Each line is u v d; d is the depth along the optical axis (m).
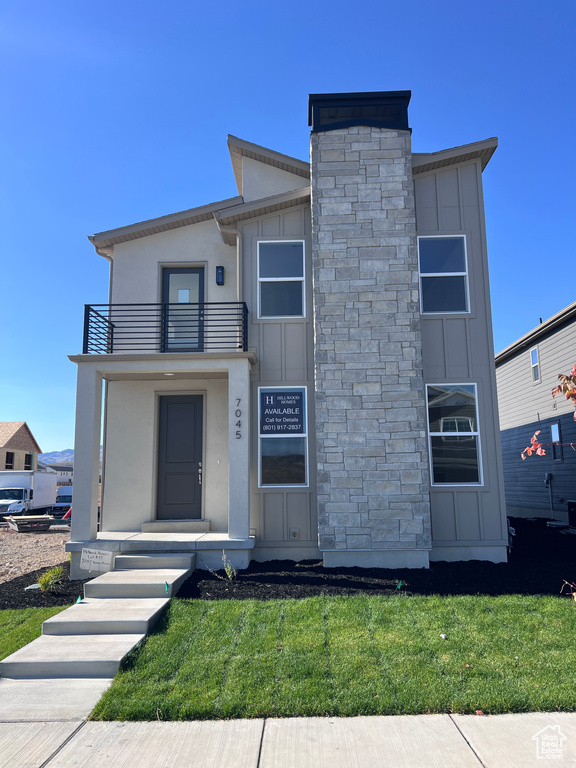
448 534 9.84
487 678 5.30
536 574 8.50
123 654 5.92
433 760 4.18
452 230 10.57
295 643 6.03
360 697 5.04
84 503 9.64
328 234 9.95
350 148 10.18
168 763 4.20
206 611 7.02
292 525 10.05
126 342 11.71
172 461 11.39
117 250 12.07
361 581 8.23
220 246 12.03
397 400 9.52
